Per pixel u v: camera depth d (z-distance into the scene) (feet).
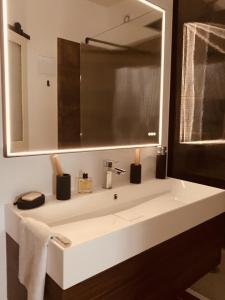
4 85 3.73
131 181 5.42
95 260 2.99
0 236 3.95
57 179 4.19
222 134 5.65
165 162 6.05
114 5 5.02
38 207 3.86
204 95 5.89
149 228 3.60
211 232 5.07
